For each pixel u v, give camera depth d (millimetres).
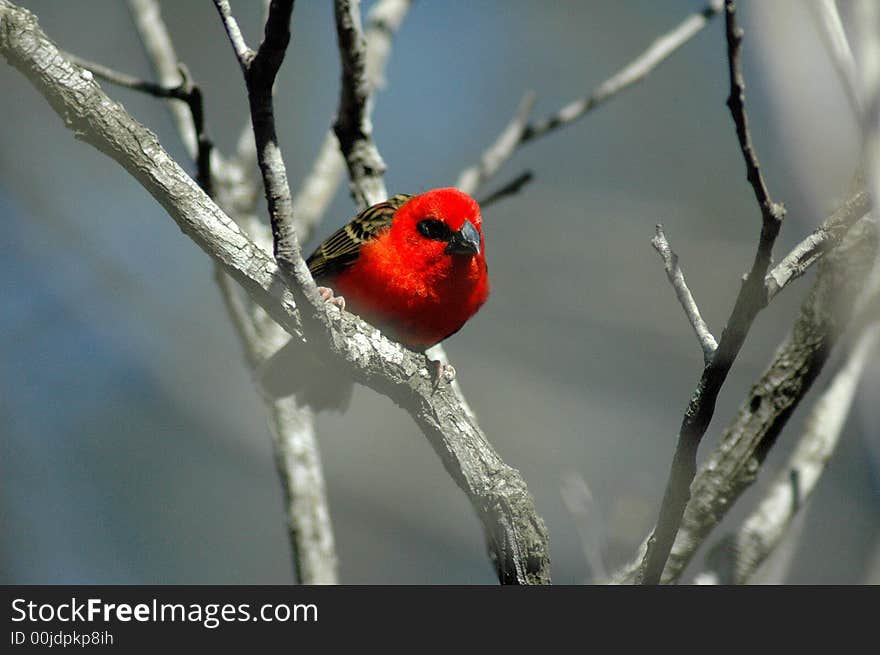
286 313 5934
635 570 6801
